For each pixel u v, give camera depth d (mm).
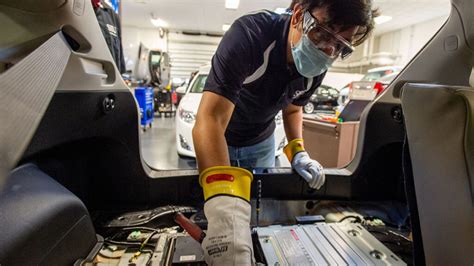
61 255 481
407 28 8344
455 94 353
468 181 337
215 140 577
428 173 386
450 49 758
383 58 8641
